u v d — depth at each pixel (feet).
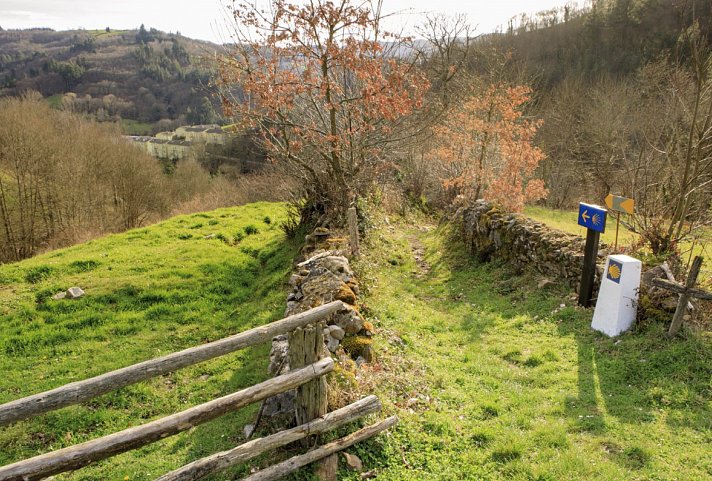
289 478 13.62
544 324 25.88
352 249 34.60
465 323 28.09
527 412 17.46
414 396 18.37
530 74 94.99
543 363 21.67
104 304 35.17
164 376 25.94
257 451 13.08
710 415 15.94
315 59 39.65
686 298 19.99
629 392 18.16
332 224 41.78
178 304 35.53
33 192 92.12
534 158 55.31
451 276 38.34
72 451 10.34
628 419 16.35
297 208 50.14
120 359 28.22
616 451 14.74
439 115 49.78
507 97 58.90
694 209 36.99
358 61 37.73
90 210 96.27
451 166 71.15
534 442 15.44
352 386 16.40
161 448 18.53
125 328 31.86
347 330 20.86
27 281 39.47
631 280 22.36
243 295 37.50
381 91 38.40
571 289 29.09
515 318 27.40
